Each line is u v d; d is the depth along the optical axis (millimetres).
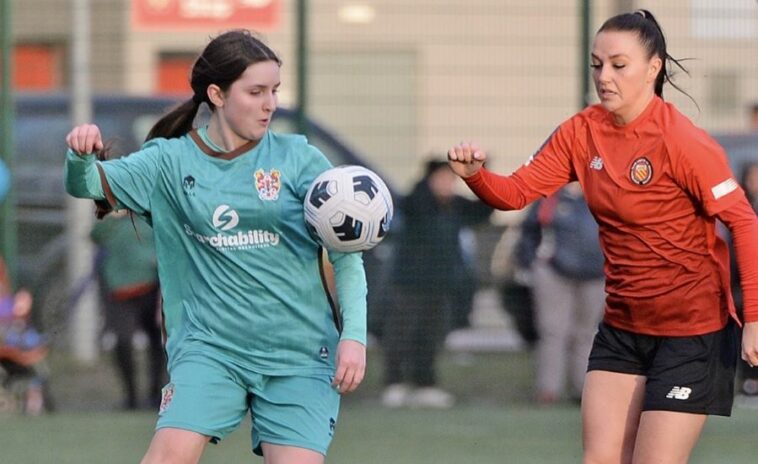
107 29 45031
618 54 17438
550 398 37469
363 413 35969
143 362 38844
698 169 17312
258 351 17266
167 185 17234
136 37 45062
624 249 18094
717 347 18016
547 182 18406
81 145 16531
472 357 39156
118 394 38688
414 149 39375
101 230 35531
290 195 17094
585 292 37188
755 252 17344
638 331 18234
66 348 39031
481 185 18141
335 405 17438
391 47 39656
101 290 36938
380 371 39562
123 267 35594
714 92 39000
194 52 45156
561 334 37375
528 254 37562
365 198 16625
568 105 39031
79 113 42875
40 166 41219
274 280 17156
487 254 38625
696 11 38656
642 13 17859
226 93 16953
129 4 45062
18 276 39562
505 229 38562
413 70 39531
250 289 17156
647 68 17531
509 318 38688
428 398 37594
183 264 17562
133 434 32062
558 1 39000
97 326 38969
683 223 17719
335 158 39062
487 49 39406
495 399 38469
